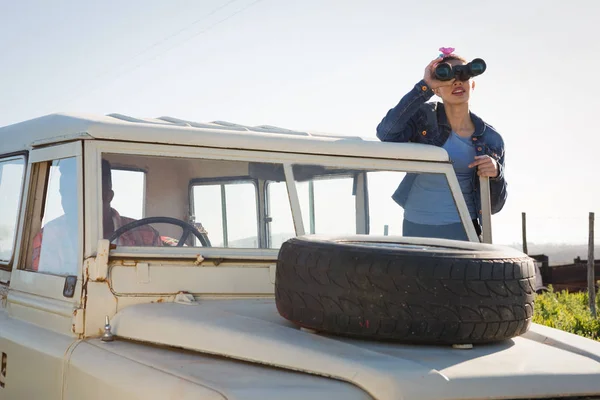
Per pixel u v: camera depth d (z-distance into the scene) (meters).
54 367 3.12
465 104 4.45
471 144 4.46
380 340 2.68
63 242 3.44
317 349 2.53
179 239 3.50
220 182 3.62
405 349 2.61
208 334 2.78
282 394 2.29
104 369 2.81
